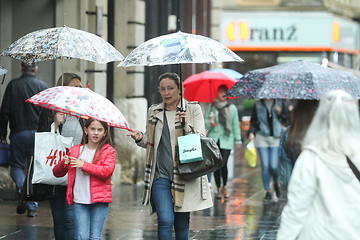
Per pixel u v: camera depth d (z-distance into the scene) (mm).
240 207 25656
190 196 14758
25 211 22734
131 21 31469
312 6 74062
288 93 14508
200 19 48781
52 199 15742
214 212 24344
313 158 10312
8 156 23516
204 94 29844
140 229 20906
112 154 14820
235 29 75750
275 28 75062
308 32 74562
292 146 14281
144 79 33781
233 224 21953
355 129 10367
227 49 15008
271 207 25797
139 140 15047
